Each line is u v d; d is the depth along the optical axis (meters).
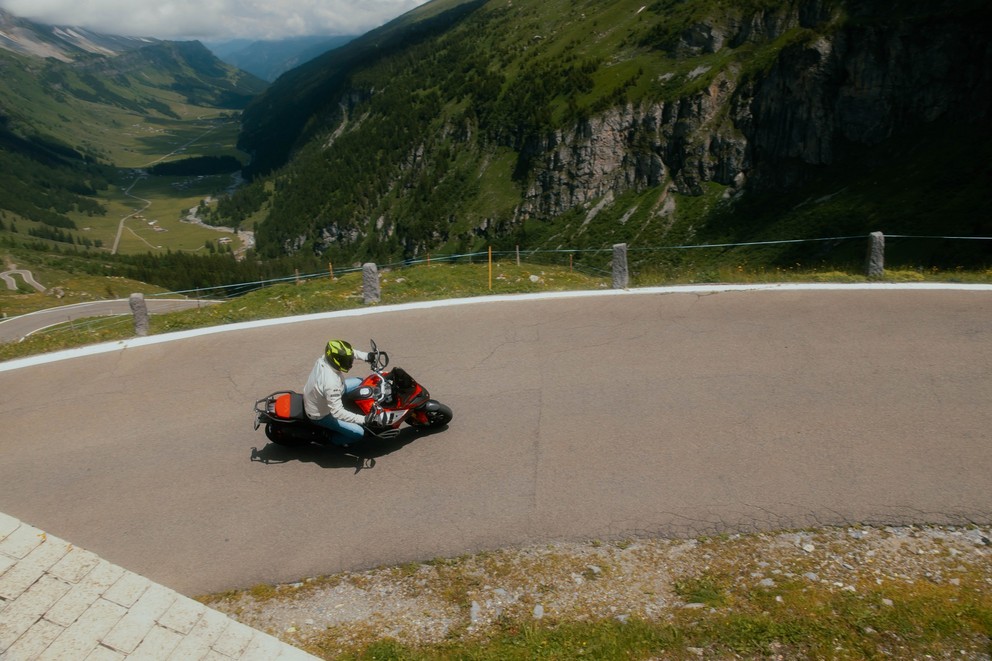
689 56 191.75
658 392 10.14
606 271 23.94
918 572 6.39
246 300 20.62
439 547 7.14
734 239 152.00
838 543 6.84
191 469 8.84
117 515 7.95
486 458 8.66
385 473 8.49
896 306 13.02
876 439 8.60
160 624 4.83
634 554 6.88
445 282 20.84
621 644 5.55
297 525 7.62
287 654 4.91
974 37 131.38
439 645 5.83
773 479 7.91
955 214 114.31
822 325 12.30
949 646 5.36
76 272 166.62
